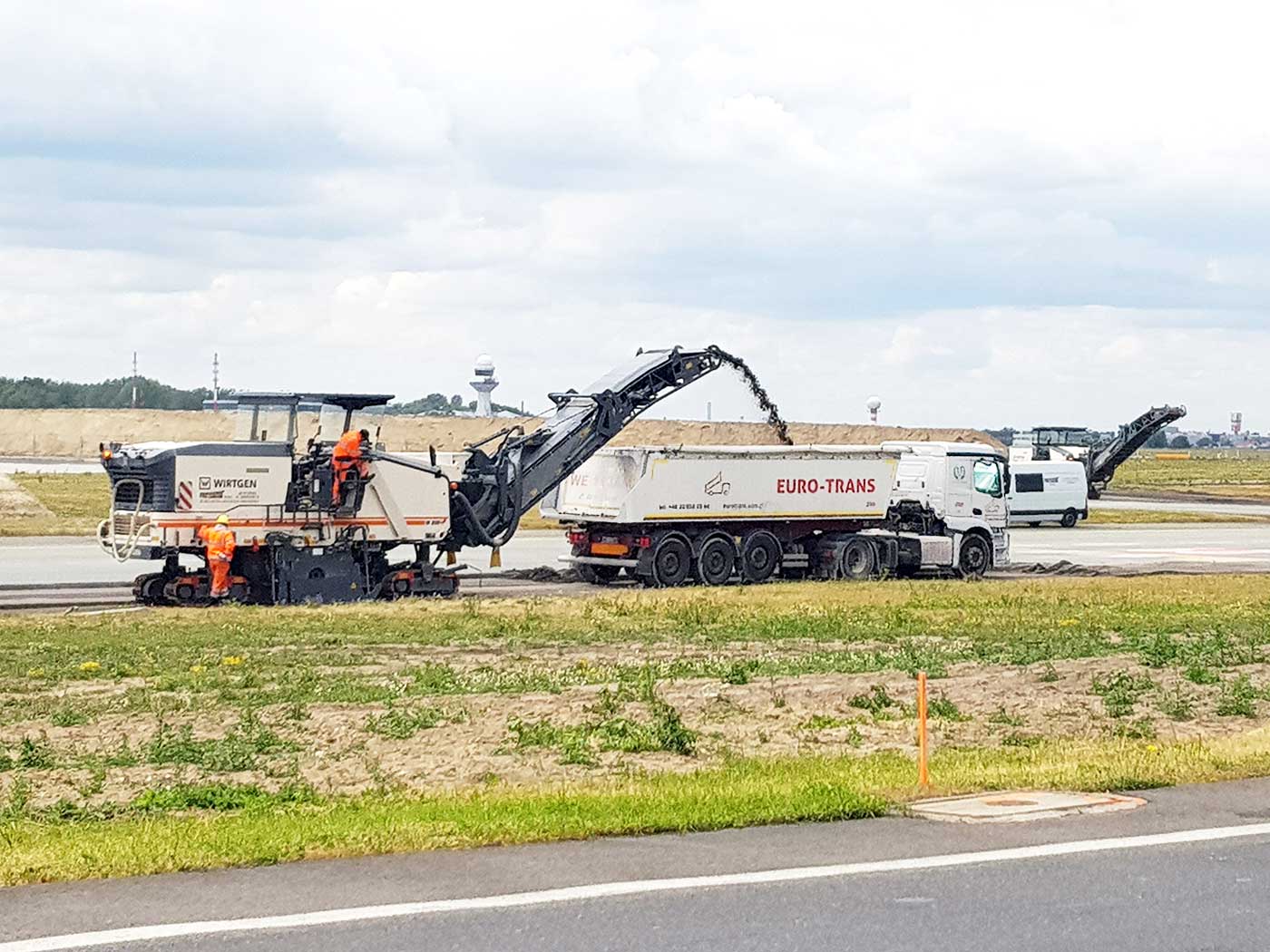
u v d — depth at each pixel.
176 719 15.59
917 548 37.16
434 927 7.95
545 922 8.05
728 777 12.73
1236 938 7.88
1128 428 79.56
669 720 14.84
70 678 18.30
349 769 13.43
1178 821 10.59
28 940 7.65
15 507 56.56
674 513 34.03
